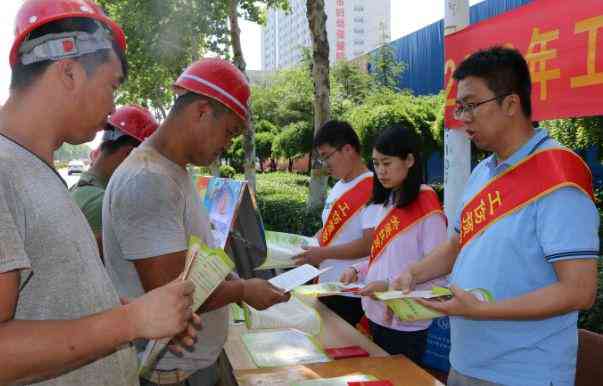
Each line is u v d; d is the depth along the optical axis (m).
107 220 1.52
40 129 1.02
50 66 1.01
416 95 13.84
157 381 1.58
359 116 7.84
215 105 1.55
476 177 1.78
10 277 0.86
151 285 1.43
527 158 1.54
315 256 2.70
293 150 11.96
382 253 2.36
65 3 1.03
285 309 2.49
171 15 8.58
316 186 6.16
